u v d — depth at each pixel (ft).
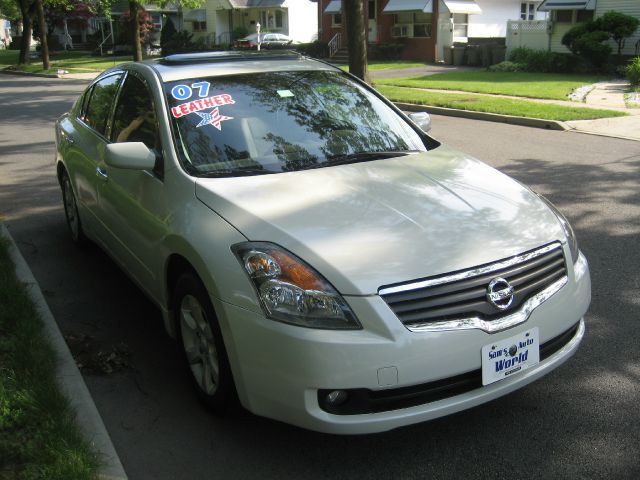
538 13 116.57
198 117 12.59
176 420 10.82
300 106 13.50
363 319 8.73
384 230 9.66
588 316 14.25
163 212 11.44
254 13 146.92
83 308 15.15
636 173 27.04
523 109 43.98
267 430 10.50
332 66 15.40
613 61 74.79
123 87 15.17
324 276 8.93
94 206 15.71
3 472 8.69
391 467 9.60
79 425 9.89
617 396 11.24
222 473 9.55
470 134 37.58
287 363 8.83
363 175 11.53
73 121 18.29
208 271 9.70
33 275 16.22
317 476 9.45
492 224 10.12
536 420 10.62
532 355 9.68
